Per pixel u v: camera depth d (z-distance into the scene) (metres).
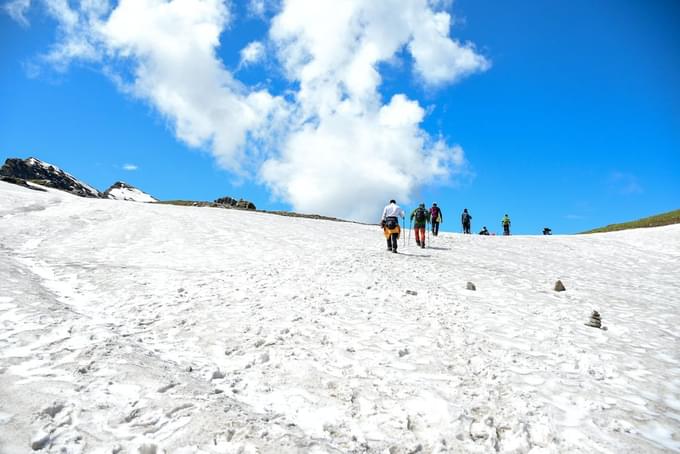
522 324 10.15
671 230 36.09
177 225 25.52
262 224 30.70
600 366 7.72
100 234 21.17
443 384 6.65
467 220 39.25
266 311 10.06
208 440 4.73
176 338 8.33
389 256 18.62
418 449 5.02
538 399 6.26
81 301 10.56
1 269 11.86
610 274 20.42
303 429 5.27
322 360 7.42
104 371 6.20
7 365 6.10
